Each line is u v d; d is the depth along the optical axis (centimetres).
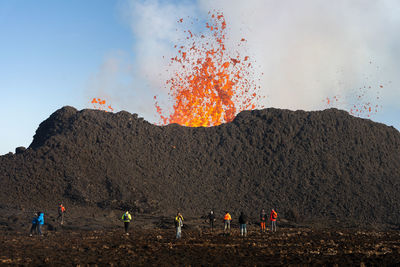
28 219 4653
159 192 7012
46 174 6712
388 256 2002
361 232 4269
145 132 8781
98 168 7119
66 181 6625
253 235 3519
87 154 7394
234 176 7931
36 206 5816
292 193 7381
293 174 7844
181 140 8850
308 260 1902
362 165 8062
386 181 7700
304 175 7788
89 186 6594
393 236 3797
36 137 8625
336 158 8225
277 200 7225
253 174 7981
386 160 8369
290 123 9106
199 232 3884
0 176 6650
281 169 8006
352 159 8225
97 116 8838
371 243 2850
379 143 8838
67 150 7350
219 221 5428
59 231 4144
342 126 9019
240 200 7256
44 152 7344
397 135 9356
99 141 7944
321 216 6631
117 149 7906
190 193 7294
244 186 7675
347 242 2916
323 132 8844
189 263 1848
